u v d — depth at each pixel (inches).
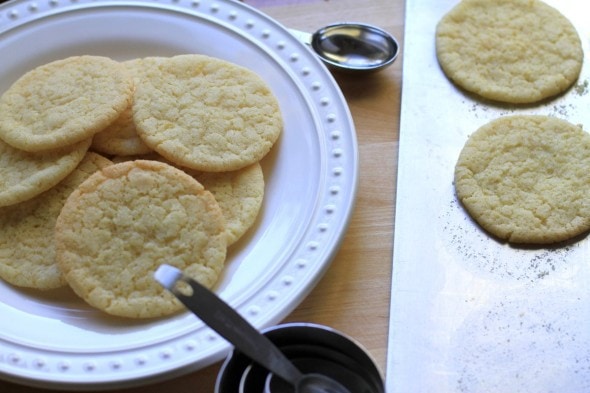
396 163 21.2
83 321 18.6
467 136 21.5
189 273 18.6
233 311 16.2
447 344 18.8
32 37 21.9
